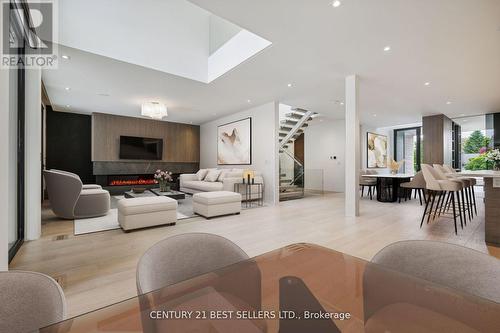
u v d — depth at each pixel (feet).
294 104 20.80
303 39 10.06
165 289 2.45
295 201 20.76
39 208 9.83
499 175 8.88
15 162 8.79
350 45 10.52
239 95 18.21
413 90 16.61
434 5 7.80
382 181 20.35
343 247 8.70
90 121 25.00
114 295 5.58
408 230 10.97
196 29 15.15
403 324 2.49
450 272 2.75
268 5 8.00
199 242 3.33
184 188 24.85
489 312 2.13
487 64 12.31
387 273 2.83
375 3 7.79
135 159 26.08
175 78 14.66
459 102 19.67
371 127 31.37
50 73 13.69
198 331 2.35
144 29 12.97
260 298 2.92
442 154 24.00
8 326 2.12
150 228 11.25
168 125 28.94
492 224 9.06
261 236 10.07
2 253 4.36
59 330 1.97
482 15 8.27
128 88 16.46
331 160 28.91
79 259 7.63
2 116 4.33
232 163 24.70
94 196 13.43
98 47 11.46
